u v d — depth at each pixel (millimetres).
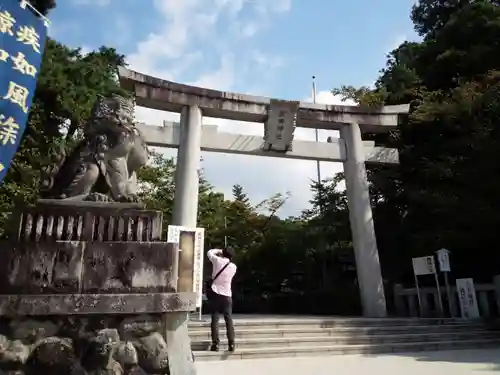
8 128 5914
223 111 15250
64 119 15805
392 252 18281
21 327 4363
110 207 5082
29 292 4488
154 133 14281
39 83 14562
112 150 5562
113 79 18938
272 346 9492
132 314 4699
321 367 7457
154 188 24562
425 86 20281
